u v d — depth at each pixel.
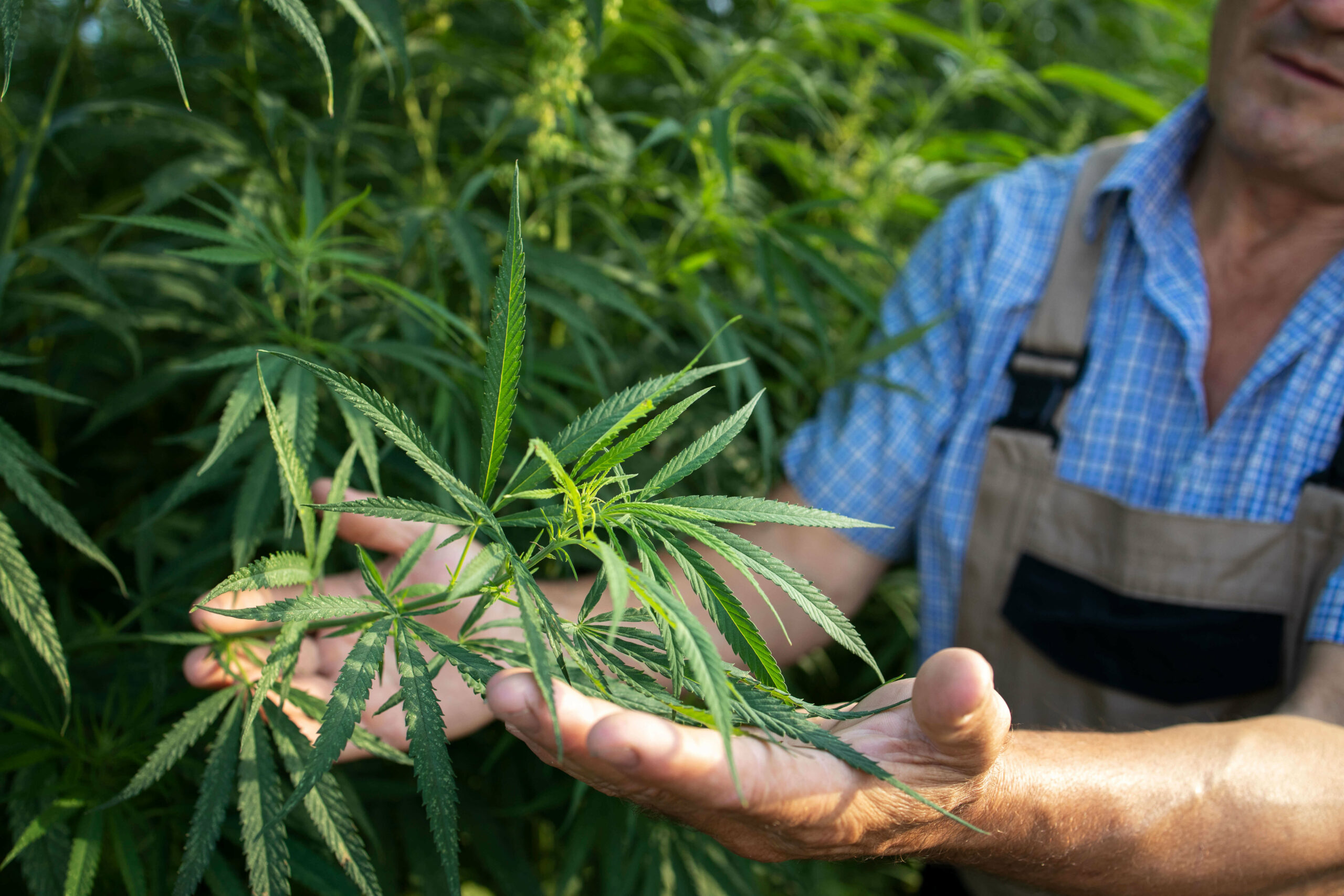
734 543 0.48
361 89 0.92
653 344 0.97
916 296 0.99
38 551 0.88
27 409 0.91
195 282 0.83
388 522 0.66
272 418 0.52
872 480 0.94
